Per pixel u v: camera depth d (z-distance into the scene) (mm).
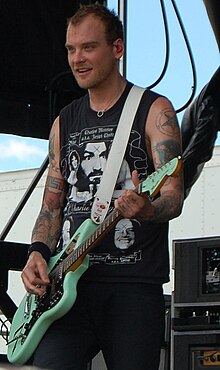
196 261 3691
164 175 2791
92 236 2990
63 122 3271
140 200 2834
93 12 3178
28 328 3172
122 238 3045
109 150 3109
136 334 3008
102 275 3043
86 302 3072
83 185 3143
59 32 4805
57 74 4863
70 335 3086
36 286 3102
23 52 4859
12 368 1534
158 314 3041
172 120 3092
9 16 4816
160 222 2982
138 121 3109
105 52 3148
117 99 3164
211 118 4184
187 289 3688
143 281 3021
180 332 3678
